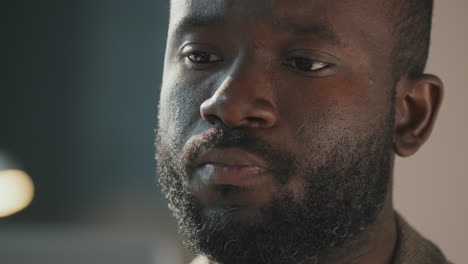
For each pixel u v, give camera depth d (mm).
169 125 1124
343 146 1062
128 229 3701
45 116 3936
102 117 3898
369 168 1104
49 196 3865
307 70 1046
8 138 3922
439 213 1974
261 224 1030
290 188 1038
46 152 3902
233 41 1050
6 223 3768
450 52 1941
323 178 1053
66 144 3908
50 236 2982
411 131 1191
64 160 3895
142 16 3869
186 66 1110
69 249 2840
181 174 1091
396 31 1132
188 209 1074
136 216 3766
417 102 1194
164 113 1147
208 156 1037
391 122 1140
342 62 1056
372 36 1088
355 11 1068
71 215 3828
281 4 1034
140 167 3846
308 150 1040
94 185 3857
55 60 3953
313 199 1052
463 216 1959
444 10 1948
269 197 1030
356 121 1071
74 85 3922
